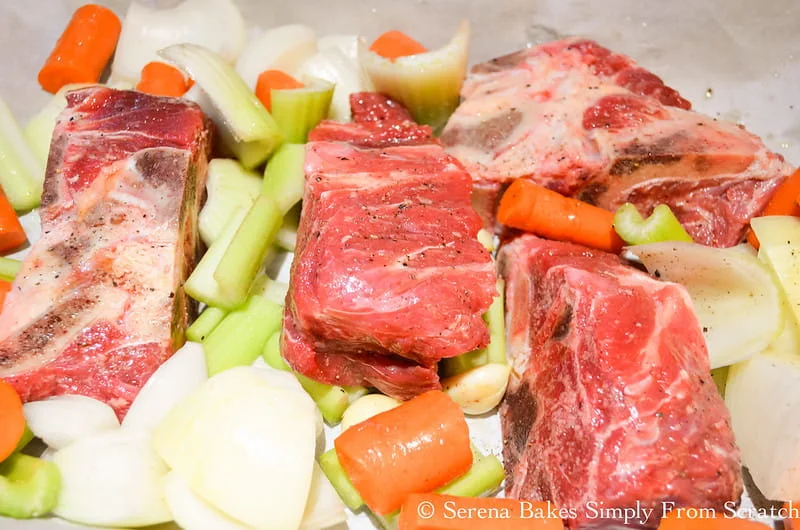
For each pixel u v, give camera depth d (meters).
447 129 0.32
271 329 0.30
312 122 0.33
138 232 0.29
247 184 0.32
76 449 0.25
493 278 0.27
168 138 0.30
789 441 0.26
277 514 0.25
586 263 0.28
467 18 0.38
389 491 0.25
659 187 0.31
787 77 0.36
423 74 0.33
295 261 0.28
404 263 0.26
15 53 0.36
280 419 0.25
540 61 0.34
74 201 0.29
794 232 0.29
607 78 0.34
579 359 0.25
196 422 0.25
